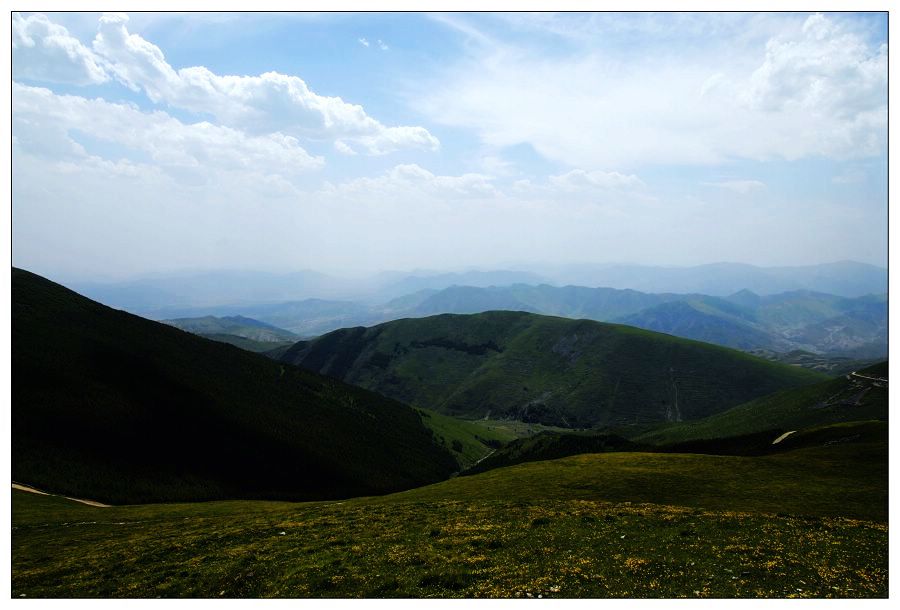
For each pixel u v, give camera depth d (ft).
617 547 97.09
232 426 563.48
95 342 578.25
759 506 158.30
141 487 389.60
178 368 627.46
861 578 80.79
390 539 106.83
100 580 95.50
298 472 540.93
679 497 171.83
